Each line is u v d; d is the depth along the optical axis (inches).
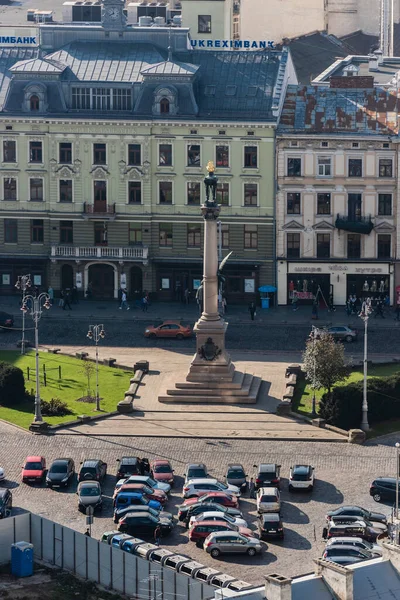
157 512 4805.6
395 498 5012.3
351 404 5816.9
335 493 5142.7
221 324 6284.5
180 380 6279.5
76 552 4360.2
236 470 5206.7
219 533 4569.4
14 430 5767.7
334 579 3400.6
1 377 6058.1
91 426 5836.6
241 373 6422.2
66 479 5157.5
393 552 3526.1
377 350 7052.2
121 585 4229.8
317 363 5974.4
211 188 6259.8
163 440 5693.9
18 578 4315.9
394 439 5743.1
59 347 7076.8
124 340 7219.5
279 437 5713.6
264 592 3410.4
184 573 4183.1
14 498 5073.8
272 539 4694.9
